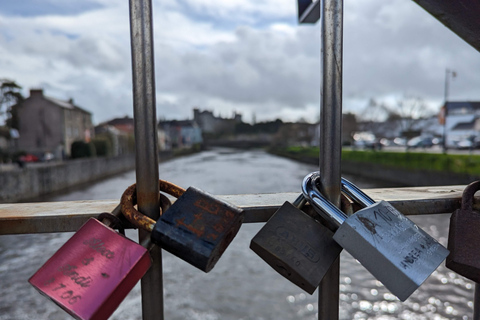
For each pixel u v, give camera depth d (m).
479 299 1.07
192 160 62.62
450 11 1.04
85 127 54.59
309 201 1.01
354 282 9.09
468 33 1.07
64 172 27.66
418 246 0.90
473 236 0.97
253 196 1.14
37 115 46.03
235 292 8.66
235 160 61.81
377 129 61.47
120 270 0.82
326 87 0.98
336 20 0.94
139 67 0.91
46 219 0.95
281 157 70.19
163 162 56.88
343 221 0.96
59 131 46.34
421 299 8.20
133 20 0.89
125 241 0.86
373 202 1.05
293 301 8.25
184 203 0.87
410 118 48.50
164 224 0.84
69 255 0.85
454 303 8.00
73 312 0.78
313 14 1.85
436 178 21.25
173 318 7.61
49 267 0.84
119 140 60.56
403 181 24.91
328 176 1.01
